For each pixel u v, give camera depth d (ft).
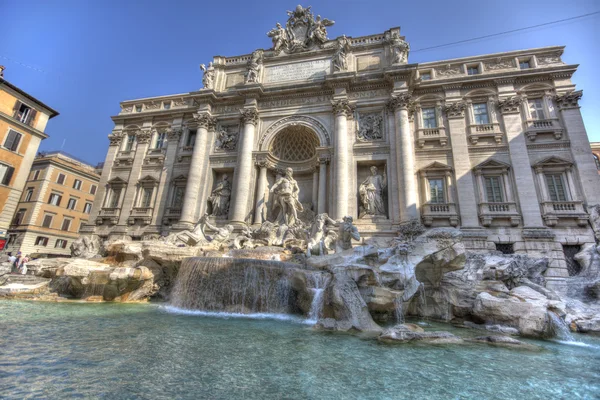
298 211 85.10
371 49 92.73
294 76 96.48
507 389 17.11
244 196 84.74
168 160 101.76
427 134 83.41
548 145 74.90
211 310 43.55
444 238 45.39
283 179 81.82
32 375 16.06
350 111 85.87
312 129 88.74
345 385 16.70
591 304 51.62
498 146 77.92
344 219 54.85
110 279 47.14
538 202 71.36
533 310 35.40
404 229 69.67
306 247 63.93
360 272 38.52
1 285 50.49
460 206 74.95
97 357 19.56
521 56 84.38
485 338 29.07
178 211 95.35
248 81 96.63
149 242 56.65
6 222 99.25
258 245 70.79
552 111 77.05
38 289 49.03
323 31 98.89
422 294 44.57
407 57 87.10
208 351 21.93
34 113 107.86
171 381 16.17
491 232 71.41
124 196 102.37
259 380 16.89
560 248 66.44
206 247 62.85
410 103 84.17
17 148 102.58
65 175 160.97
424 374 19.01
